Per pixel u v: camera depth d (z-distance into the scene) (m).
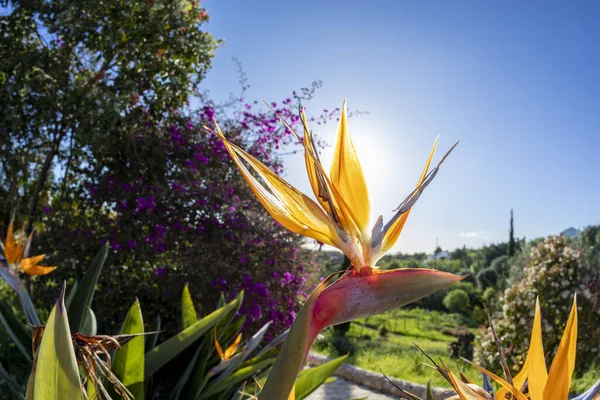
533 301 6.11
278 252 6.01
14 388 2.76
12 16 6.24
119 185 5.87
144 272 5.75
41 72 6.05
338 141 0.90
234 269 5.64
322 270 6.80
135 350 1.98
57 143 6.56
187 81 6.79
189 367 2.60
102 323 5.50
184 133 6.41
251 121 6.71
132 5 6.35
